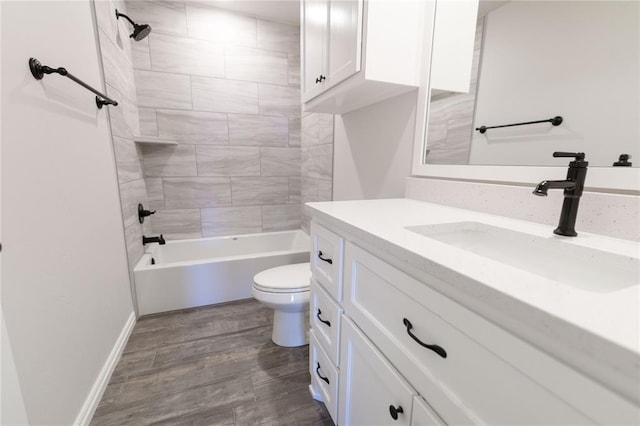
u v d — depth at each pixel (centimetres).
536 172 85
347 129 186
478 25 101
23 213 83
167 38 231
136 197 209
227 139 265
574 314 33
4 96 78
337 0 121
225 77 254
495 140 98
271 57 266
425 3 116
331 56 130
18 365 77
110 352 142
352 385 90
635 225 64
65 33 114
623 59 66
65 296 103
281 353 157
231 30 249
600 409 31
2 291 73
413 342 61
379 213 95
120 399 124
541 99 83
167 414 117
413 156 131
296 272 167
